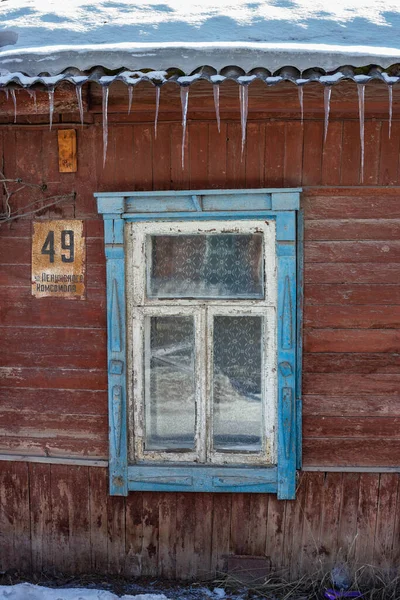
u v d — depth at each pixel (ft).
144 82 8.96
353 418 10.27
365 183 9.93
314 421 10.30
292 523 10.46
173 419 10.63
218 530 10.55
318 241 10.04
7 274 10.55
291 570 10.55
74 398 10.62
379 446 10.28
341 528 10.45
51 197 10.36
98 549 10.80
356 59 7.73
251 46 7.73
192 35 8.34
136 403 10.46
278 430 10.15
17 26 8.63
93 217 10.33
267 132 9.96
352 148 9.90
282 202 9.75
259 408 10.47
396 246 9.98
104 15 8.77
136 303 10.32
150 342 10.53
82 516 10.77
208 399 10.39
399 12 8.63
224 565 10.64
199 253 10.36
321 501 10.40
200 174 10.11
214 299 10.25
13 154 10.37
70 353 10.55
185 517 10.57
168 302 10.31
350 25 8.40
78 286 10.45
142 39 8.32
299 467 10.32
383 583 10.31
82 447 10.66
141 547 10.72
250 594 10.31
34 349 10.62
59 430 10.69
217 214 9.93
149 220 10.16
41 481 10.78
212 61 7.81
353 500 10.39
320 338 10.17
